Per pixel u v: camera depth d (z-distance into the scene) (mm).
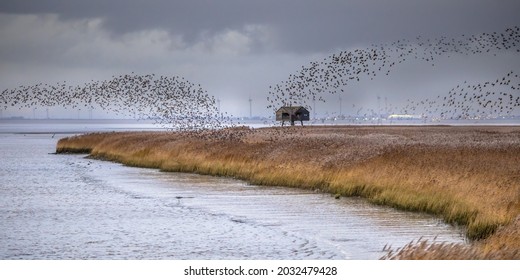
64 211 94750
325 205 93750
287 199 100062
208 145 156875
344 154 117562
